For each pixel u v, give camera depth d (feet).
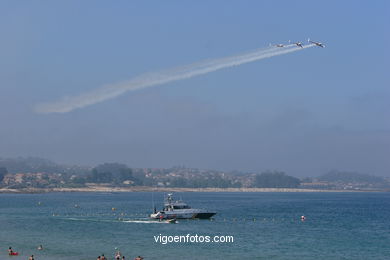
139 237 486.38
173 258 378.32
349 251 417.08
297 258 384.68
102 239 473.67
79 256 385.50
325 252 411.54
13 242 456.04
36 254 394.93
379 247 437.99
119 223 622.54
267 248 425.28
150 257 381.19
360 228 594.65
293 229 572.92
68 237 488.44
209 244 441.68
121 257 375.25
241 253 400.88
